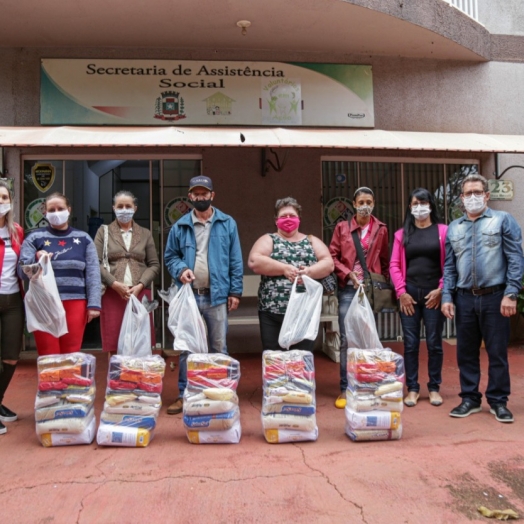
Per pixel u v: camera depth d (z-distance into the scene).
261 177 6.30
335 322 5.80
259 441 3.51
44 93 5.84
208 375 3.43
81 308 3.87
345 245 4.39
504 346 3.95
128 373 3.43
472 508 2.63
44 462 3.15
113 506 2.63
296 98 6.25
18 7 5.15
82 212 6.27
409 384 4.40
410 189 6.79
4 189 3.66
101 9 5.23
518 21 6.96
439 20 6.00
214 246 4.05
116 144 4.55
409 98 6.60
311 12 5.43
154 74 5.99
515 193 6.90
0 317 3.77
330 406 4.34
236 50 6.18
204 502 2.67
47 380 3.38
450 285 4.13
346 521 2.51
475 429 3.72
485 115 6.81
